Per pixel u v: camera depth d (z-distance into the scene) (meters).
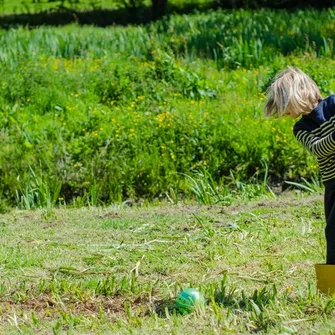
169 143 24.72
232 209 18.59
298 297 11.55
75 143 24.86
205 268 13.63
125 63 33.00
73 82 31.16
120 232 16.55
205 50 35.91
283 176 24.30
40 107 29.44
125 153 24.53
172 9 58.47
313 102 11.06
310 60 32.03
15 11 62.06
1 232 16.89
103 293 12.41
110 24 55.72
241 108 27.58
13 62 32.56
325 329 10.21
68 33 38.81
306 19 41.00
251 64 33.56
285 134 24.83
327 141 10.55
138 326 10.74
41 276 13.49
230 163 24.56
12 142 25.61
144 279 13.13
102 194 23.44
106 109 28.52
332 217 11.12
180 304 11.23
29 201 22.33
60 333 10.68
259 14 44.62
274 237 15.35
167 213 18.53
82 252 14.95
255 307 10.68
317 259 13.90
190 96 29.97
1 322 11.35
